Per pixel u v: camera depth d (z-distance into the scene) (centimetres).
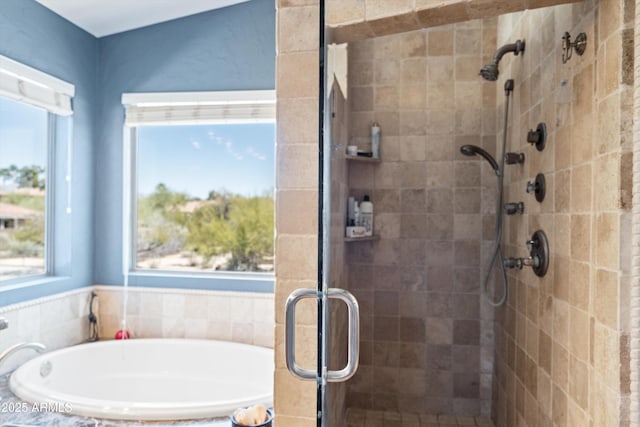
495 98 235
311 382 134
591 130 117
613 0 103
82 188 264
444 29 239
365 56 246
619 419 100
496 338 231
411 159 244
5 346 211
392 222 246
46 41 234
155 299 266
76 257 260
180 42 265
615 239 102
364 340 249
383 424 232
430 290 244
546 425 155
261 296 256
